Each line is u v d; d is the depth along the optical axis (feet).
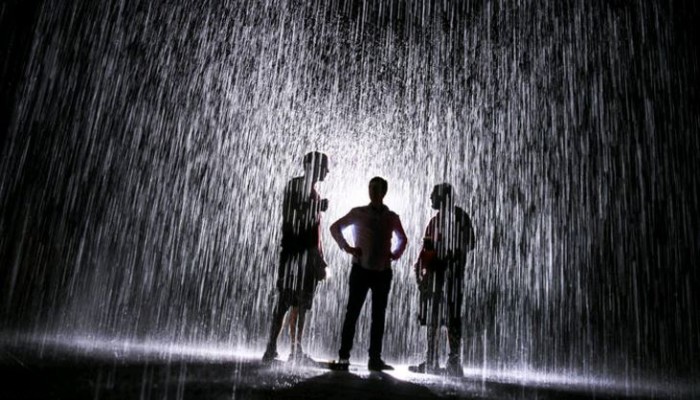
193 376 7.95
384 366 11.96
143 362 9.21
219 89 27.30
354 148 29.94
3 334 12.41
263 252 24.16
